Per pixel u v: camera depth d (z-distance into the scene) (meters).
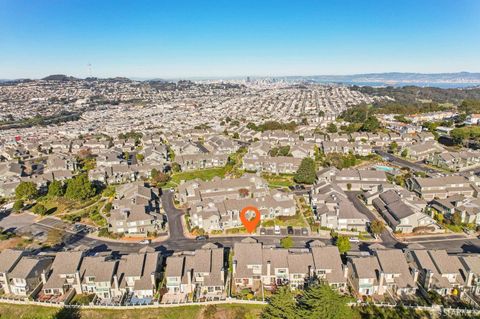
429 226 91.62
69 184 118.50
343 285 69.31
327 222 93.94
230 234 93.00
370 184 124.06
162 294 69.69
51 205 116.75
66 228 99.00
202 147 189.88
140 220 94.12
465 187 116.19
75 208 113.12
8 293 71.31
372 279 67.50
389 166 152.38
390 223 94.62
